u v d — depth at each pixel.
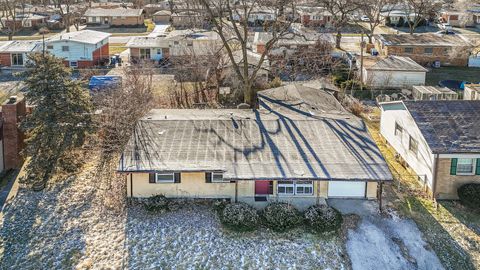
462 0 82.69
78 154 26.23
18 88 41.59
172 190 21.45
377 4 64.94
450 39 54.44
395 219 20.30
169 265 17.55
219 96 36.66
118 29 77.31
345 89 40.84
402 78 43.47
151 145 22.36
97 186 23.12
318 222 19.36
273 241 18.84
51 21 78.31
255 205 20.81
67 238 19.08
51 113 23.80
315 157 21.56
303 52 47.69
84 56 49.72
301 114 27.14
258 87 38.16
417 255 18.25
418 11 70.25
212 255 18.08
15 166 26.17
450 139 21.73
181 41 48.66
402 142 25.66
